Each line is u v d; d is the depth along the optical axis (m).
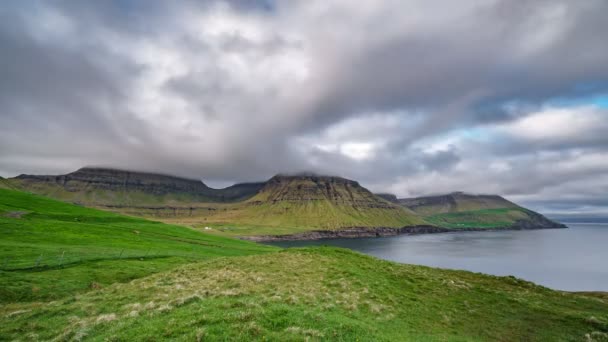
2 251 48.03
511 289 41.06
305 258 54.19
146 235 94.00
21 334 21.73
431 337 24.84
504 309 33.12
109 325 20.94
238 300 24.02
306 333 18.14
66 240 66.94
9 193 124.50
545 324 29.56
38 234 67.88
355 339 18.89
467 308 33.22
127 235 86.56
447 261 193.50
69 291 35.94
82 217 110.62
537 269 167.12
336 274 42.88
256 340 16.61
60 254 50.25
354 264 50.53
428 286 40.19
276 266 47.28
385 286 38.66
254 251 96.38
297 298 28.22
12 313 25.72
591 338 26.38
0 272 38.31
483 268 169.12
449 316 30.80
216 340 16.31
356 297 32.53
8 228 68.06
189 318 19.56
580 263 187.75
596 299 38.34
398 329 25.25
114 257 54.25
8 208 100.88
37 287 35.12
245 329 17.55
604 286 129.62
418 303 33.78
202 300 24.75
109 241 73.25
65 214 110.25
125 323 20.31
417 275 45.16
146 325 19.16
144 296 29.53
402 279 42.91
